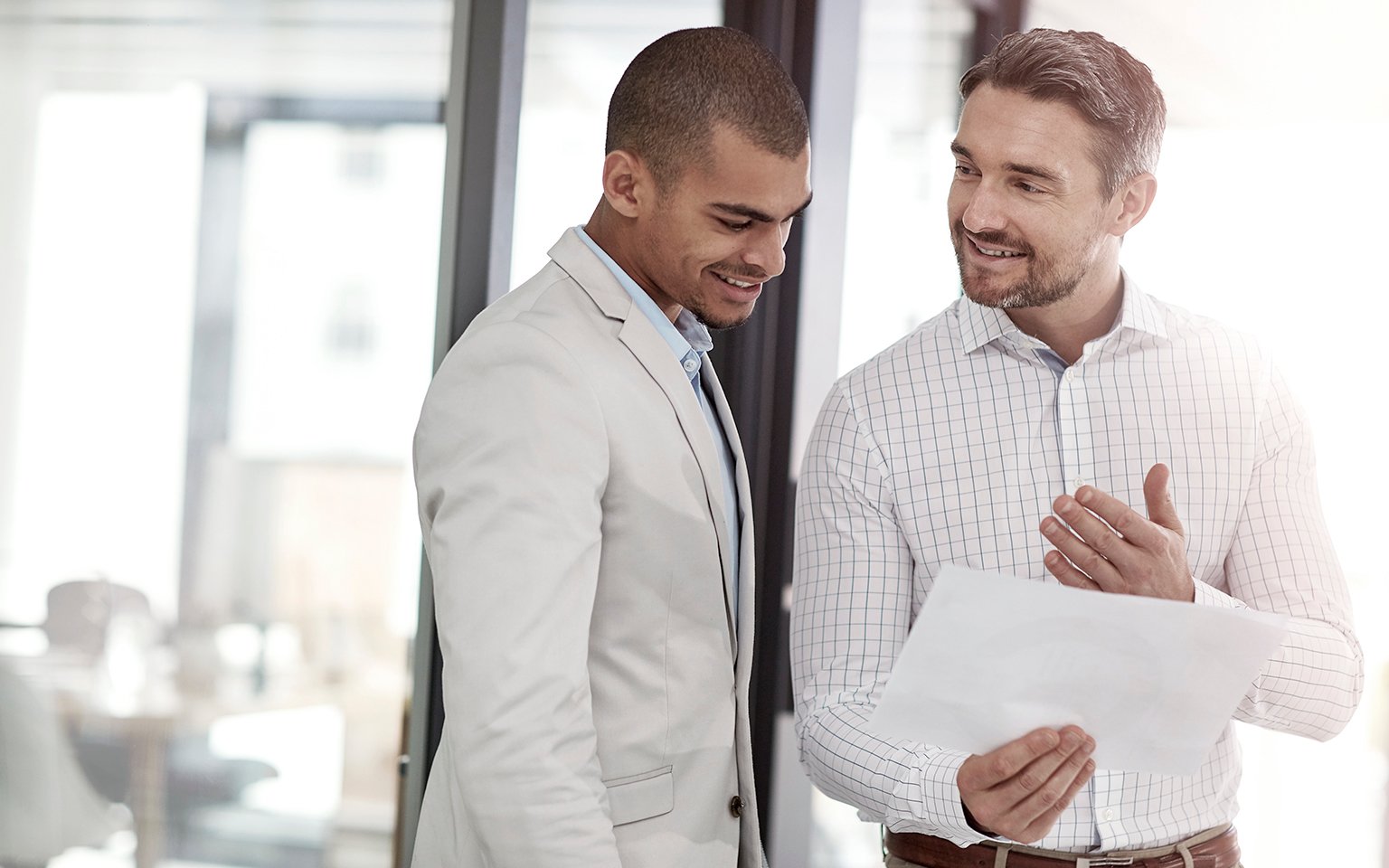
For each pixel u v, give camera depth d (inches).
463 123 73.5
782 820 105.7
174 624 65.7
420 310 73.6
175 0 64.7
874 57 108.4
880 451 62.0
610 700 49.2
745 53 50.1
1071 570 52.3
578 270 52.2
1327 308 116.0
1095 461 61.0
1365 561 117.4
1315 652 57.5
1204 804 59.5
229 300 67.2
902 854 61.6
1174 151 116.4
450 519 46.0
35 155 61.1
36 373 61.5
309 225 69.7
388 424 73.0
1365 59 114.0
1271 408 62.7
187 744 66.4
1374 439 116.0
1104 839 57.4
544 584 44.3
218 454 67.1
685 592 50.7
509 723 43.1
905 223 114.4
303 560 70.2
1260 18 115.1
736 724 53.8
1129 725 48.1
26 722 61.6
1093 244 57.9
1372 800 121.1
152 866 65.4
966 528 61.0
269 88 67.9
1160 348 62.2
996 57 58.9
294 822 70.1
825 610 61.4
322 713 71.1
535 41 80.4
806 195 51.3
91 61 62.5
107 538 63.6
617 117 51.9
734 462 56.2
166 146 64.8
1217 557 61.5
